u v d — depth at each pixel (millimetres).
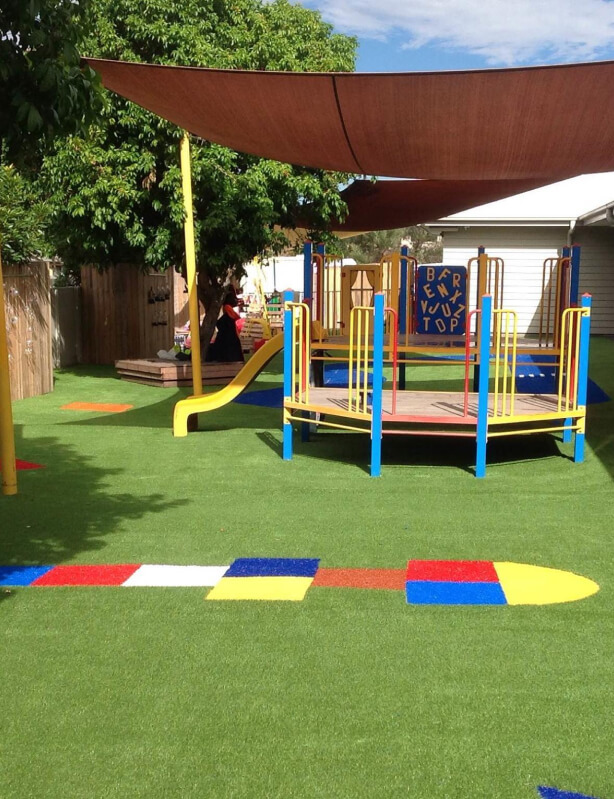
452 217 20938
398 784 2389
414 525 5066
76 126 4082
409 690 2943
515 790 2354
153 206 11555
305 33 12711
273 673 3094
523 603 3752
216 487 6125
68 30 3799
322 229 13289
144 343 16047
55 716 2803
